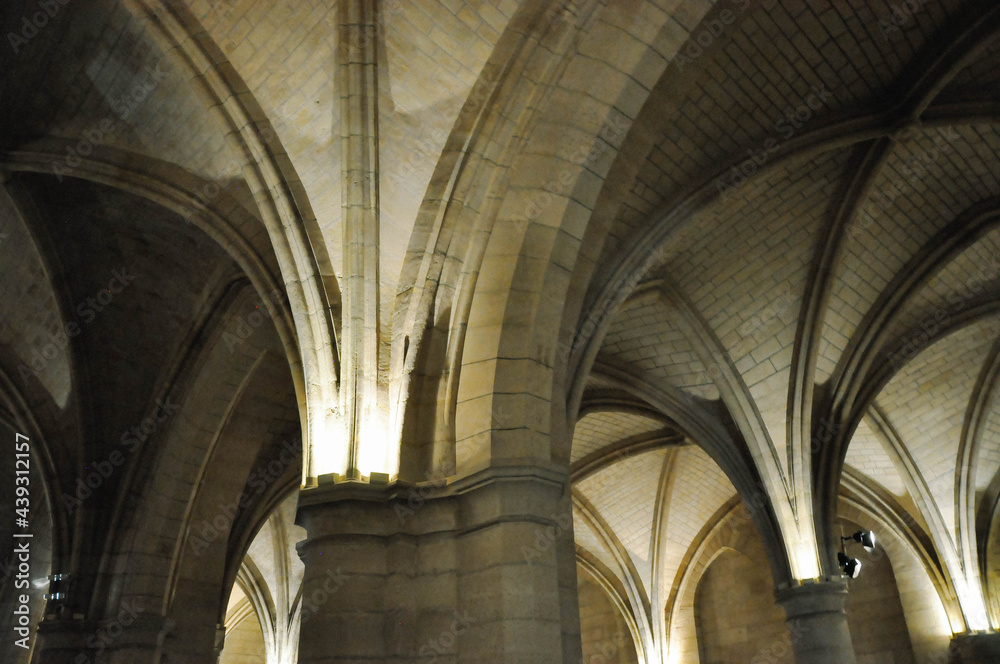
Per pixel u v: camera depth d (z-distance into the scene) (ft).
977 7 41.93
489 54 32.68
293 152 35.06
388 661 27.48
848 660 54.44
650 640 94.17
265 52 34.60
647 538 93.25
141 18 34.50
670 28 31.76
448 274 32.30
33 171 45.14
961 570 75.00
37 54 39.86
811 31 42.55
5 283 53.52
